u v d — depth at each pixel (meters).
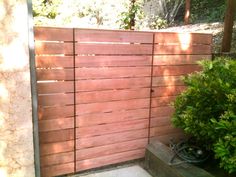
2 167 2.13
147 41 2.90
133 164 3.10
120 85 2.85
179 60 3.16
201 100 2.63
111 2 7.05
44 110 2.50
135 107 3.00
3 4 1.91
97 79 2.70
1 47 1.96
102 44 2.64
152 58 2.98
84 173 2.84
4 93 2.03
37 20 4.30
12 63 2.01
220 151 2.20
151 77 3.03
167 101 3.19
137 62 2.89
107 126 2.87
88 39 2.56
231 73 2.53
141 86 2.99
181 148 2.87
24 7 1.98
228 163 2.16
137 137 3.09
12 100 2.07
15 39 1.99
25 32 2.02
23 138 2.17
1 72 1.99
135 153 3.12
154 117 3.16
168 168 2.65
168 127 3.27
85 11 6.95
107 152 2.94
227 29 3.50
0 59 1.97
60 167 2.70
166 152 2.88
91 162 2.86
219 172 2.67
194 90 2.61
